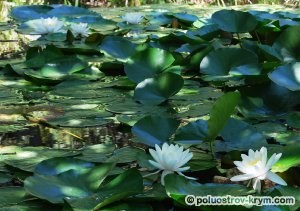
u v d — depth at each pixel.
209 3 8.05
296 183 2.59
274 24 4.44
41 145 2.89
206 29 4.58
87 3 8.15
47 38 4.56
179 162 2.49
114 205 2.29
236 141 2.83
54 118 3.14
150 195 2.39
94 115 3.18
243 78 3.42
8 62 4.04
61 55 3.92
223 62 3.64
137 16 5.19
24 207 2.30
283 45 3.76
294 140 2.87
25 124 3.08
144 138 2.81
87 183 2.40
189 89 3.52
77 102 3.35
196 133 2.82
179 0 7.92
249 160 2.40
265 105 3.20
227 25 4.38
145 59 3.66
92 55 4.18
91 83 3.65
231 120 2.89
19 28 4.77
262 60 3.91
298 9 6.31
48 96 3.44
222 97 2.63
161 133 2.84
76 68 3.78
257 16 4.80
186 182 2.38
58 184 2.39
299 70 3.20
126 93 3.48
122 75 3.82
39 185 2.37
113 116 3.17
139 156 2.72
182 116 3.15
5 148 2.83
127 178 2.43
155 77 3.38
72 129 3.04
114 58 3.94
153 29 5.07
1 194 2.43
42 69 3.74
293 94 3.22
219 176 2.64
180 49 4.05
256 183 2.38
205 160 2.73
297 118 3.03
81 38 4.60
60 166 2.60
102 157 2.75
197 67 3.88
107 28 5.05
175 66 3.66
